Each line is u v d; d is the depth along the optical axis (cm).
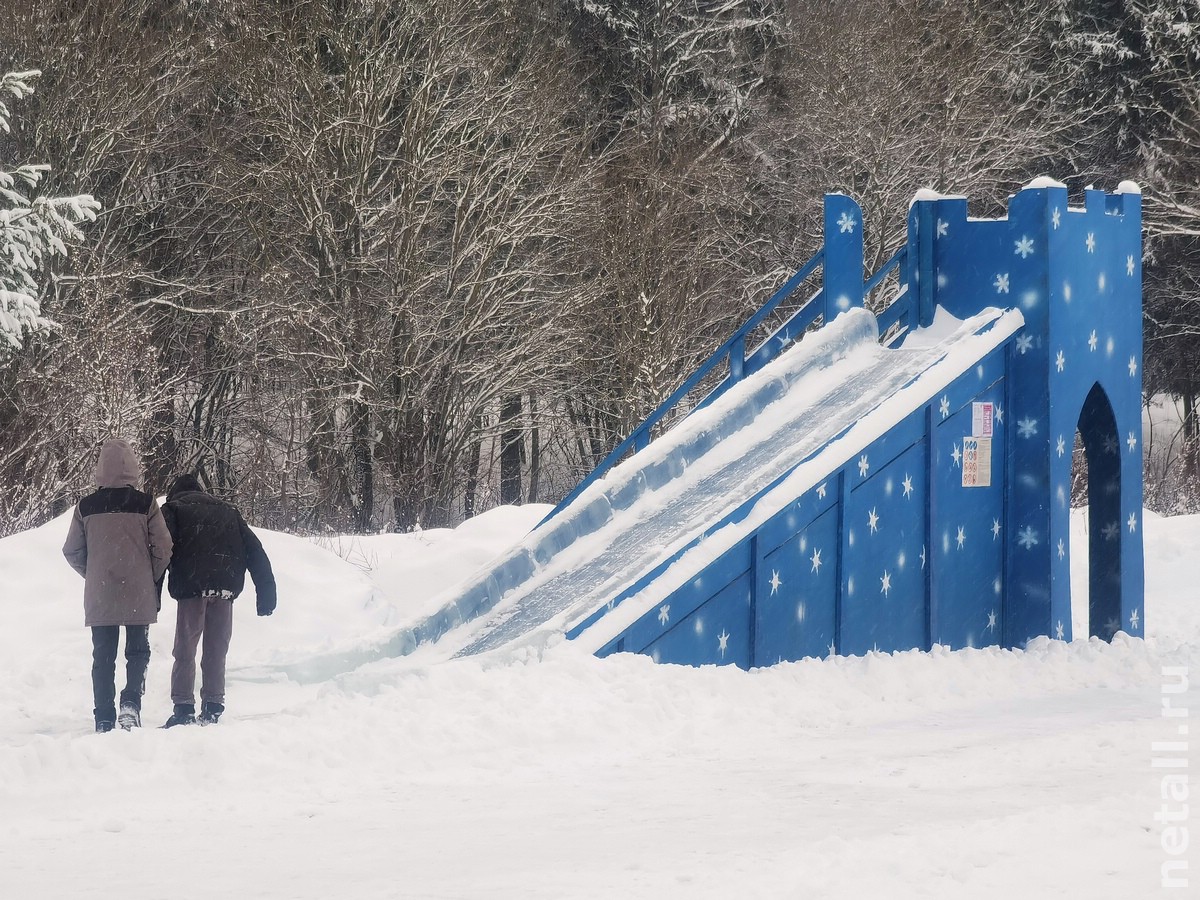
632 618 2173
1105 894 1018
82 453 4834
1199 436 7094
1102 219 2827
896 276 7325
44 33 5956
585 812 1409
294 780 1614
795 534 2347
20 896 1115
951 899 1012
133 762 1644
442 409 6819
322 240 6575
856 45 7388
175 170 7069
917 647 2517
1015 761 1630
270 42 6525
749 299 7800
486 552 3459
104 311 5112
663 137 7906
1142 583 2966
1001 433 2655
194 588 2038
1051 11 8325
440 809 1451
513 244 6781
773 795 1467
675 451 2634
